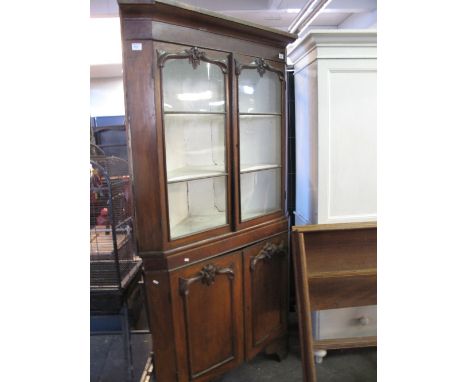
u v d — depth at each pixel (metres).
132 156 1.32
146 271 1.39
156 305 1.42
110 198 1.60
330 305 1.56
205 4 3.25
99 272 1.73
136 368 1.95
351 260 1.58
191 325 1.49
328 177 1.90
